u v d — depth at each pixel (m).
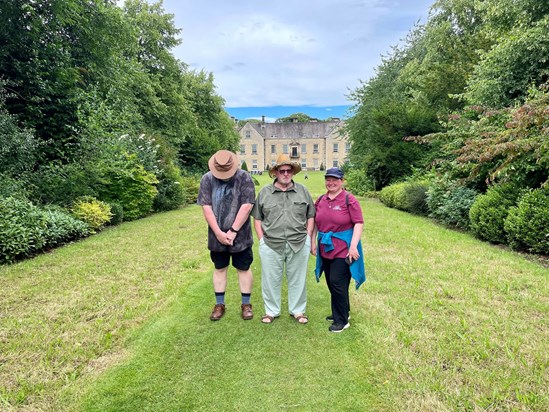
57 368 2.67
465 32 19.70
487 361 2.68
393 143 16.69
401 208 11.96
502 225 6.38
